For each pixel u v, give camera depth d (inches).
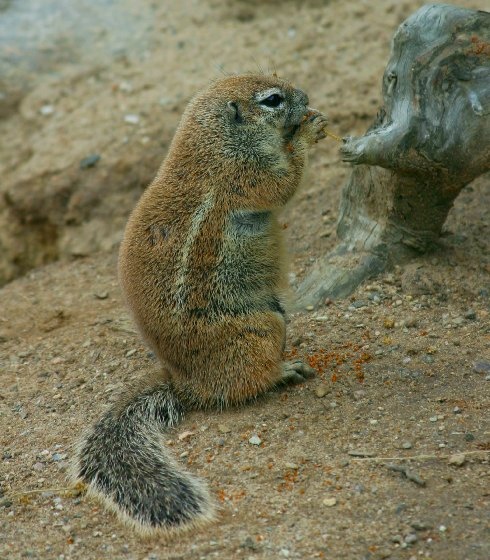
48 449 401.4
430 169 450.0
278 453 370.0
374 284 490.6
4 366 489.1
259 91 436.1
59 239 692.7
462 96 427.8
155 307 406.6
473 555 301.7
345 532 320.5
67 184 693.9
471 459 350.6
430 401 390.9
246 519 335.0
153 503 347.9
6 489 375.9
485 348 425.7
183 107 719.1
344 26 770.2
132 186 682.8
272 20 806.5
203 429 395.2
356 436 374.0
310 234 569.6
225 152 421.7
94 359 481.4
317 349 443.5
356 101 676.7
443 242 510.6
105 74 789.2
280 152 435.2
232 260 410.3
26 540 343.0
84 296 575.5
